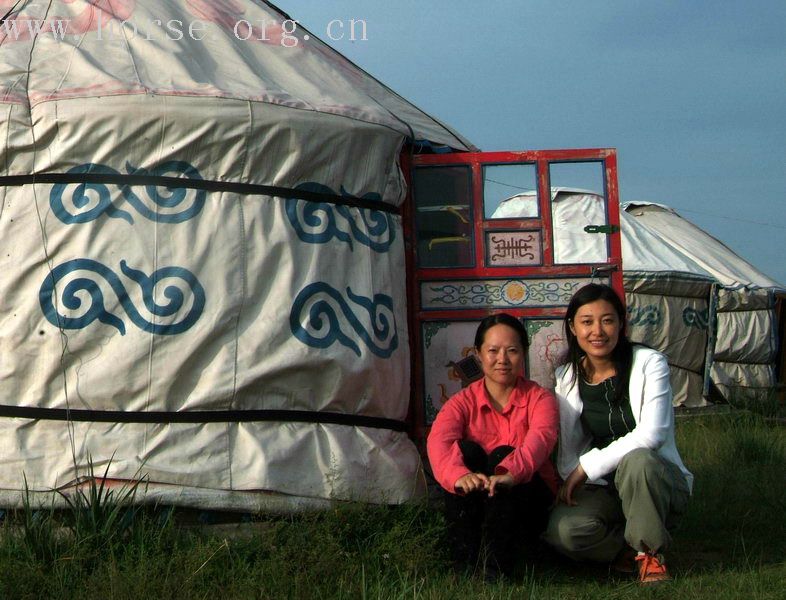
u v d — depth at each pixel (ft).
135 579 11.19
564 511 12.75
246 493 13.32
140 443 13.15
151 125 13.47
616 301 12.89
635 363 12.91
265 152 13.96
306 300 13.94
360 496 13.94
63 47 14.33
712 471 19.88
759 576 12.36
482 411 13.35
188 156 13.67
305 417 13.94
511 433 13.15
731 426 27.71
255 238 13.84
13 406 13.15
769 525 15.71
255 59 15.75
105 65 14.05
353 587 11.65
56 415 13.14
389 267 15.08
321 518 13.42
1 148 13.37
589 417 13.10
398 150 15.60
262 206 13.96
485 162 16.29
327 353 13.93
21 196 13.43
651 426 12.48
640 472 12.14
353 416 14.32
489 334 13.14
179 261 13.43
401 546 12.82
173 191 13.61
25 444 13.10
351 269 14.57
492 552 12.44
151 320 13.23
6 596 10.98
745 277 39.47
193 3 16.16
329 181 14.53
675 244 40.98
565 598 11.46
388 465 14.38
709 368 34.01
